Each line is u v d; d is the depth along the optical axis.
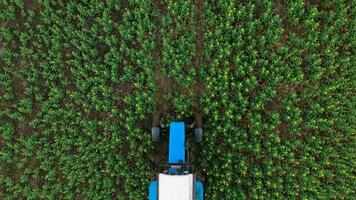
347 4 11.84
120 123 11.72
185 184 9.60
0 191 11.98
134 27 11.88
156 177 10.42
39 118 11.98
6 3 12.09
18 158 11.95
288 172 11.41
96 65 11.78
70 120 11.92
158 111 11.77
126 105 11.86
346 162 11.44
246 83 11.49
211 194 11.51
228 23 11.50
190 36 11.72
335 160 11.41
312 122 11.32
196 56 11.89
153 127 11.15
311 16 11.58
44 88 12.09
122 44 11.75
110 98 11.92
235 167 11.45
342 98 11.50
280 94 11.73
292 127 11.52
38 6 12.20
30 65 12.12
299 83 11.71
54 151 11.81
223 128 11.38
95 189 11.70
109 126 11.73
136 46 11.99
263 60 11.54
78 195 11.83
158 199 9.65
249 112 11.52
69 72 12.07
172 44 11.74
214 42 11.71
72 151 11.88
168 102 11.81
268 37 11.63
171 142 10.33
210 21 11.69
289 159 11.38
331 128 11.53
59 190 11.77
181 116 11.49
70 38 12.08
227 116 11.36
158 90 11.88
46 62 11.95
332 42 11.56
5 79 12.05
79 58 11.91
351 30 11.62
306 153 11.40
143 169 11.54
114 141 11.62
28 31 12.20
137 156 11.59
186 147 10.91
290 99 11.58
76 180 11.81
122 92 11.91
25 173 11.91
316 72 11.51
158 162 11.50
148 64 11.73
